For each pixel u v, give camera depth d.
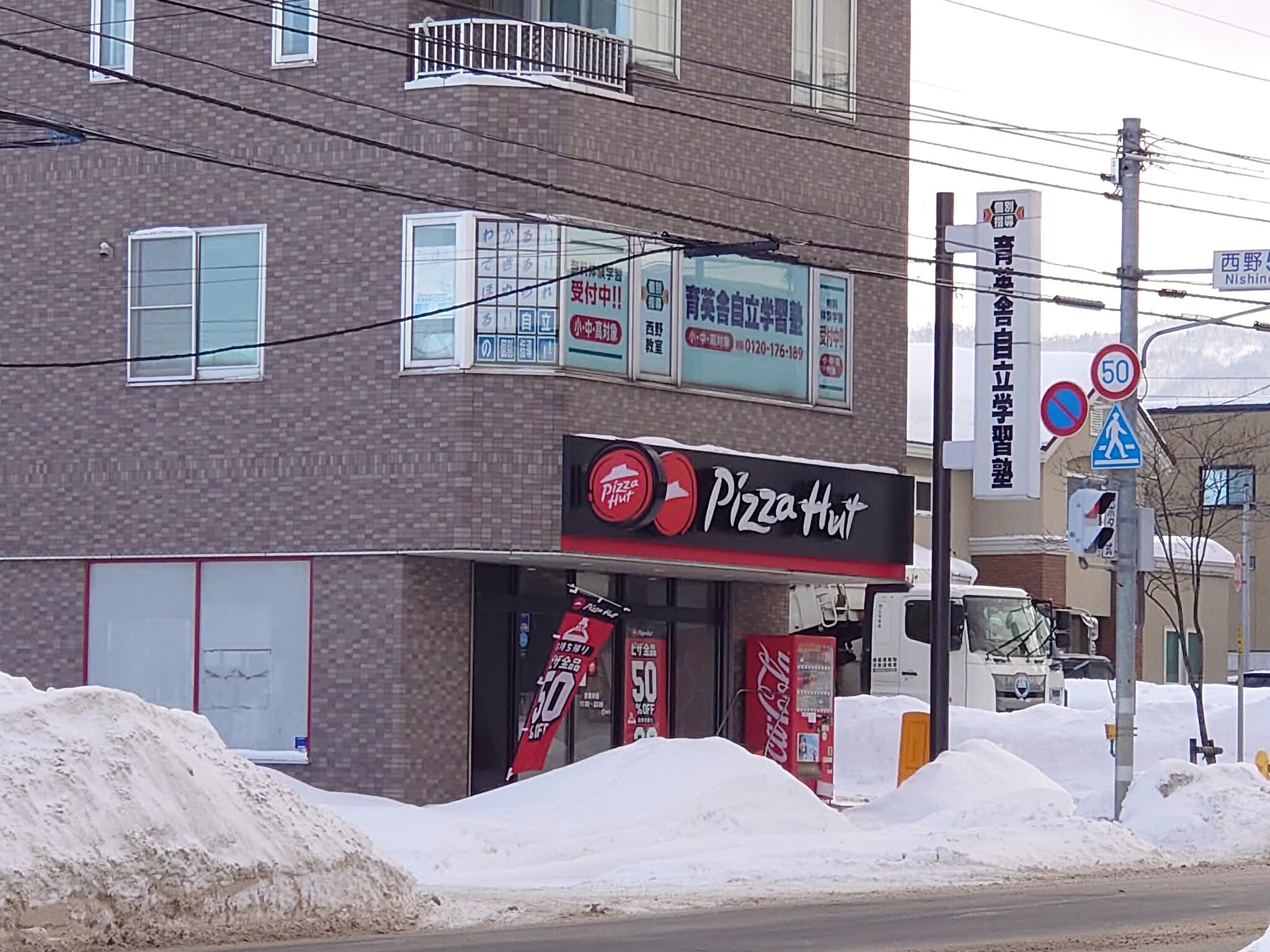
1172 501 61.91
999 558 53.19
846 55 28.95
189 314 25.95
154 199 26.17
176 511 25.91
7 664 26.62
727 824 21.67
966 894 17.47
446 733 25.09
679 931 14.16
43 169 26.69
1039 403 27.02
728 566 26.42
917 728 27.66
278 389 25.47
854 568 28.14
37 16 26.69
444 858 18.69
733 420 27.00
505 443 24.59
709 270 26.80
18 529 26.66
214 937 13.54
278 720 25.30
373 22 25.20
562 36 25.48
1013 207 27.50
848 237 28.72
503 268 24.81
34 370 26.67
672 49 26.59
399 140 25.02
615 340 25.50
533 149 24.95
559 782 22.45
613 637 27.39
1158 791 23.59
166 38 26.12
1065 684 46.12
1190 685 41.66
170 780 13.97
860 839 21.03
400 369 24.86
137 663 26.08
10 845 12.71
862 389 28.86
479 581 25.69
